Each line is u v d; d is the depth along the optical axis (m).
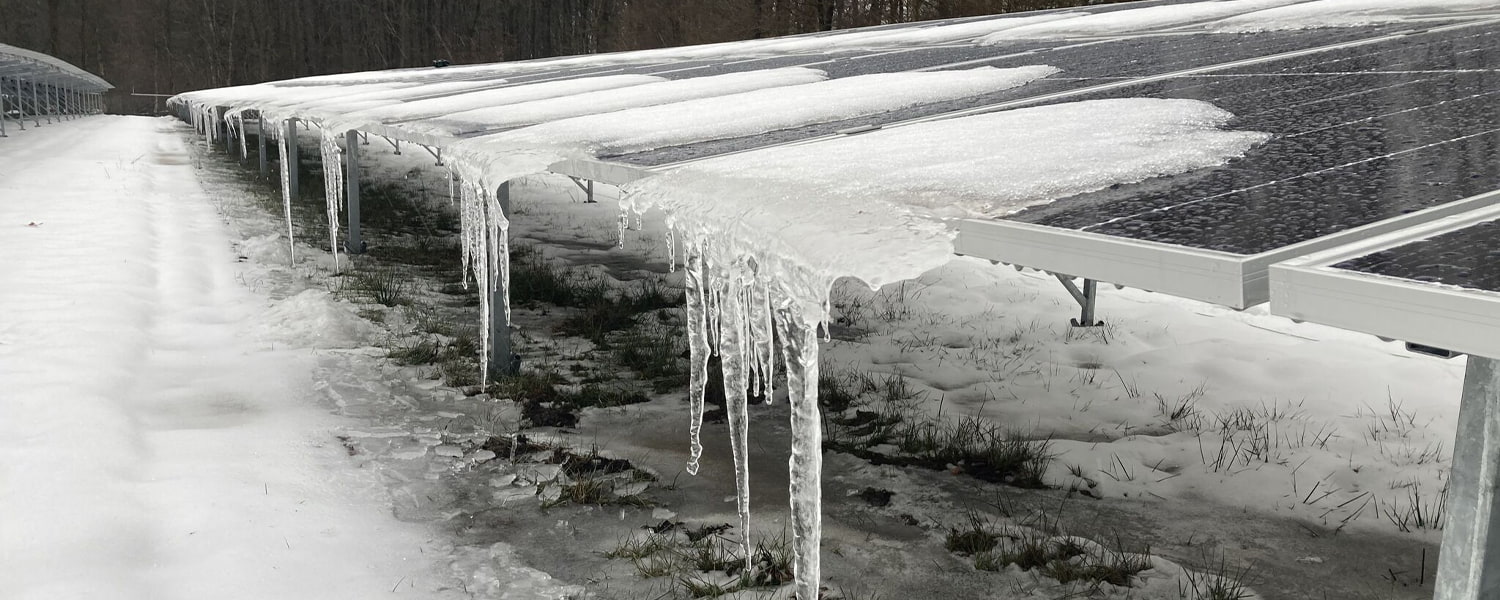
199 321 7.58
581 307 8.96
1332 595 3.75
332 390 6.06
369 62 64.25
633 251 12.07
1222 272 1.38
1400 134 2.17
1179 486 4.81
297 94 10.12
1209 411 5.94
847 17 40.03
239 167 20.66
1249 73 3.53
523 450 5.22
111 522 3.92
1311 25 5.16
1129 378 6.68
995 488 4.83
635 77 7.66
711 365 6.87
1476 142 2.03
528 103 5.93
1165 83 3.51
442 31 62.88
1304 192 1.76
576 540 4.18
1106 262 1.56
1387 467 4.98
